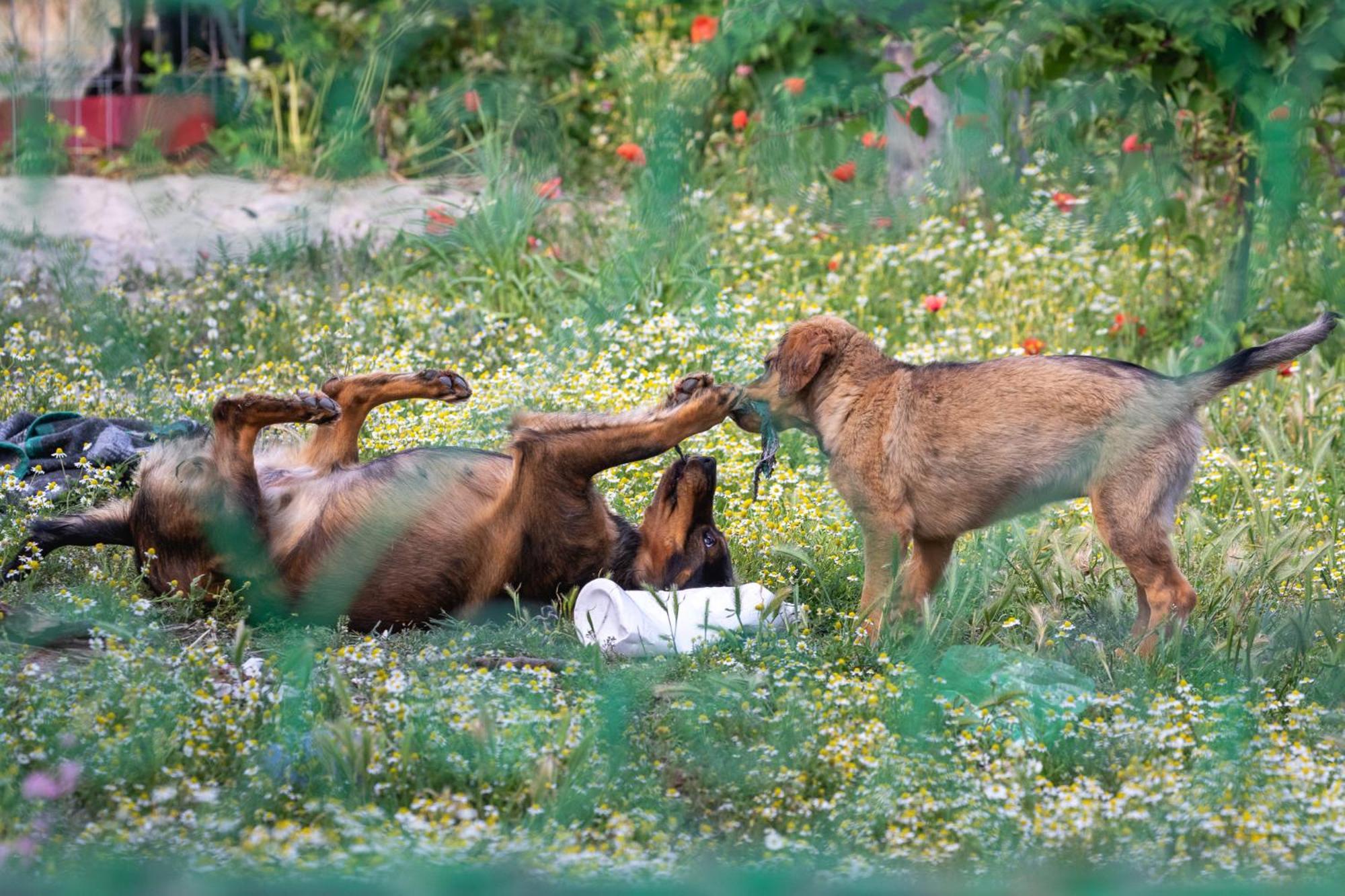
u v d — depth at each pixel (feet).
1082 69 56.29
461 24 88.02
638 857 23.68
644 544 39.27
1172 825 25.61
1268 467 47.67
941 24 57.36
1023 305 63.57
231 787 26.27
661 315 58.03
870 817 26.14
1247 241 59.57
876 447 37.52
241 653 30.45
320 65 85.20
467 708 28.78
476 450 38.96
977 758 28.25
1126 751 29.45
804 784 27.63
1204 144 63.77
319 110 83.10
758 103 79.77
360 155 81.66
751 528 42.11
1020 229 70.59
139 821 24.20
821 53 75.00
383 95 83.25
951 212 72.95
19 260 64.64
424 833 24.13
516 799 26.22
